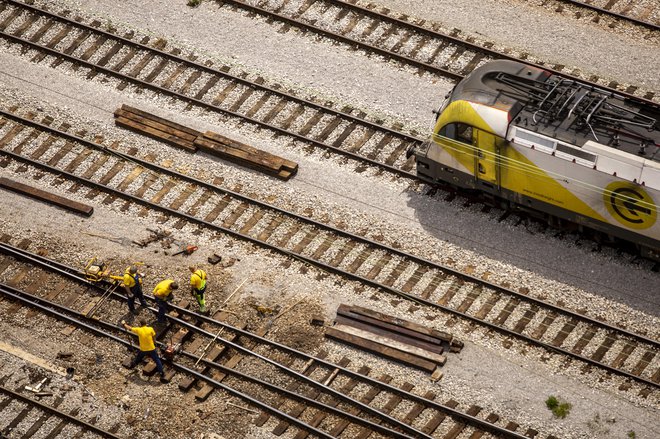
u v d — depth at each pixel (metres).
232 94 83.06
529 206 71.38
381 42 85.88
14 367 67.19
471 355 66.81
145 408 64.81
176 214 75.44
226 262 72.75
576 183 67.50
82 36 87.69
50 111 82.81
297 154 78.94
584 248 71.94
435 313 69.12
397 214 74.88
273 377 66.25
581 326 67.94
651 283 69.81
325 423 63.69
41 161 79.12
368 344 67.31
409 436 62.84
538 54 84.25
